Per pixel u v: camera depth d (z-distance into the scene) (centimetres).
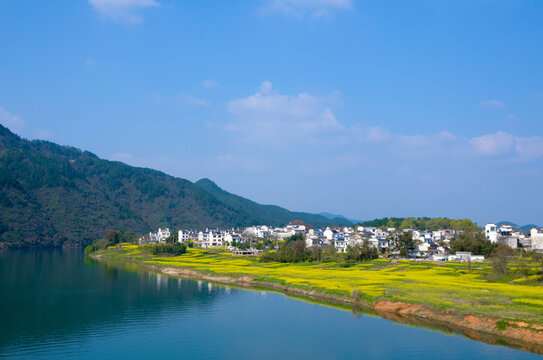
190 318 9056
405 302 9250
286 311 9631
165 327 8369
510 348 6875
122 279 14900
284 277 13662
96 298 11244
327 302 10588
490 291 9869
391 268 15475
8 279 14475
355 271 14975
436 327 8125
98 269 18100
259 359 6581
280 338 7606
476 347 6931
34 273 16275
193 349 7062
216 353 6862
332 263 17738
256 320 8862
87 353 6875
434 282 11394
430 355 6625
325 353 6806
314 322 8631
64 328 8312
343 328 8169
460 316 8081
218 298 11212
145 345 7262
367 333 7812
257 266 17700
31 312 9600
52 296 11488
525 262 14662
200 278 15225
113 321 8844
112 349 7075
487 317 7781
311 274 14262
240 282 14075
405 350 6875
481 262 16238
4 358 6644
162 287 13088
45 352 6912
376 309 9512
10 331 8069
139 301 10869
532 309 8150
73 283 13825
